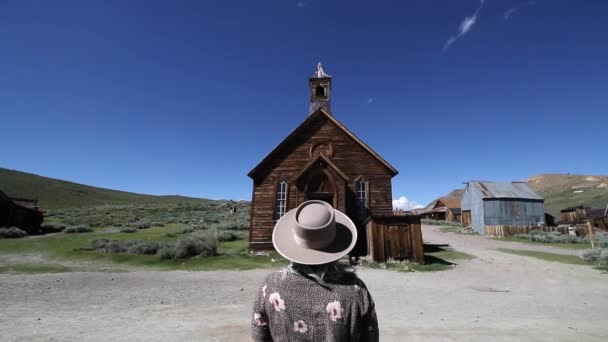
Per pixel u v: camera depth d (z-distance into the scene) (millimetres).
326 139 20938
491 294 10203
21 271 13781
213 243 18656
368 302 1708
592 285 11812
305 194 19188
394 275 13594
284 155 20781
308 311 1626
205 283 11688
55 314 7562
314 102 22406
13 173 116062
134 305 8547
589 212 48469
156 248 18891
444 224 57562
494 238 33406
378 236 16719
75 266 15320
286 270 1801
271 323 1704
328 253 1753
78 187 122062
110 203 104562
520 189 44031
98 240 21656
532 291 10734
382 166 20688
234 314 7641
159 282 11844
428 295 9977
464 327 6648
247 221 43250
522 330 6473
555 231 34750
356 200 20031
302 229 1756
